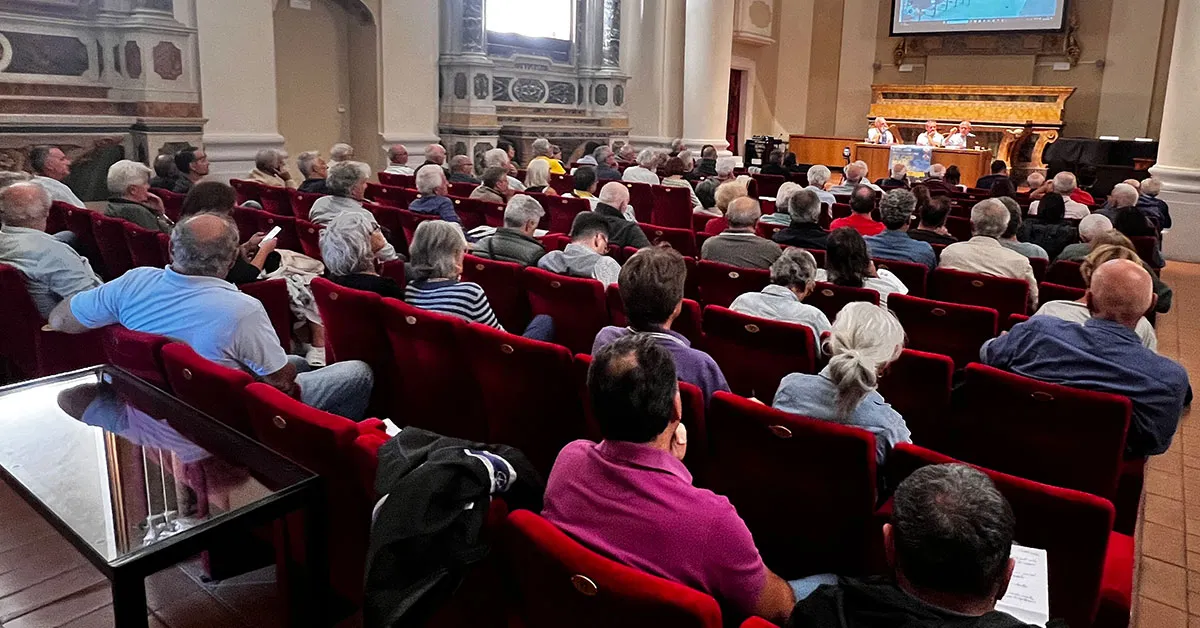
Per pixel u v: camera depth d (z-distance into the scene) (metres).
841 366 1.96
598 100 12.22
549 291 3.43
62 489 1.73
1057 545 1.61
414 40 9.95
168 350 2.17
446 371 2.67
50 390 2.26
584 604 1.26
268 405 1.83
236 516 1.64
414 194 6.13
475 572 1.61
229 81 7.88
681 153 9.07
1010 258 4.10
